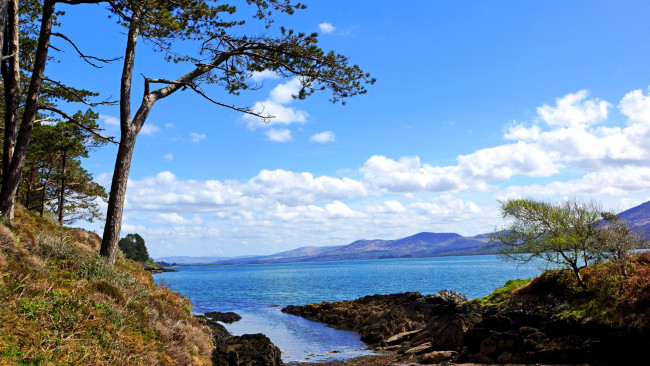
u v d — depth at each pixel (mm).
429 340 21188
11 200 13852
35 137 26250
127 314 10812
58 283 10109
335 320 35562
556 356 14445
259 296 66562
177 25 14547
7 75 14945
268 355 17875
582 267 16672
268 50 18125
